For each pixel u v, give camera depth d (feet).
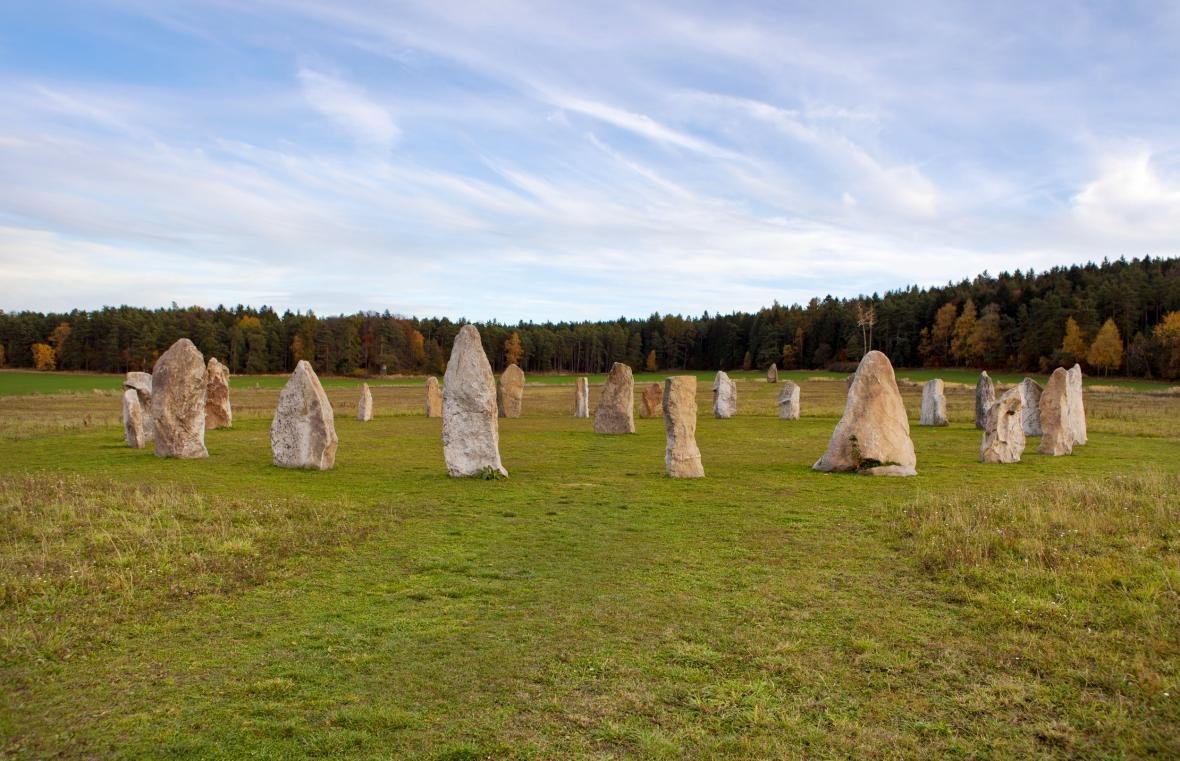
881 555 35.35
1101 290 300.81
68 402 161.89
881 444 61.57
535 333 430.61
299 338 342.64
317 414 63.31
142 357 311.47
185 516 41.47
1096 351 262.88
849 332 383.86
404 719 19.35
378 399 185.88
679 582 31.24
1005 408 68.28
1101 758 17.53
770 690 21.08
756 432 99.55
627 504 48.29
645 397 124.57
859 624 26.17
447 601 28.84
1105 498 45.14
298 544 36.83
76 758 17.39
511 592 29.99
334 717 19.44
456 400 59.31
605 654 23.66
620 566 33.78
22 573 30.09
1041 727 18.89
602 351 435.94
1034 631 25.22
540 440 88.84
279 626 26.04
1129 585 29.37
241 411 133.28
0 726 18.86
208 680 21.68
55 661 22.85
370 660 23.18
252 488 53.01
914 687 21.27
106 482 51.29
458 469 59.06
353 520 42.63
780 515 44.75
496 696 20.77
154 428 69.26
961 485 55.31
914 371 328.08
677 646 24.23
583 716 19.62
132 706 20.03
